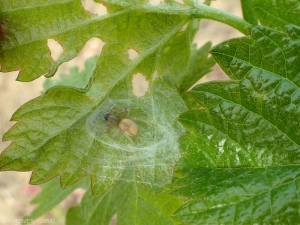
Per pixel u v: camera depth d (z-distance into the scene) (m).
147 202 0.12
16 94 0.43
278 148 0.09
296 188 0.09
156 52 0.11
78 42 0.10
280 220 0.08
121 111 0.11
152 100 0.11
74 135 0.10
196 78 0.12
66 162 0.10
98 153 0.10
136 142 0.11
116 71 0.11
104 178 0.10
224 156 0.10
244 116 0.10
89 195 0.14
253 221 0.09
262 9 0.10
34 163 0.10
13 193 0.40
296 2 0.10
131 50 0.11
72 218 0.15
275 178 0.09
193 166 0.10
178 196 0.09
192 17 0.11
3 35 0.10
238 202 0.09
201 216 0.09
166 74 0.11
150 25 0.11
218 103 0.10
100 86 0.10
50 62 0.10
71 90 0.10
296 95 0.09
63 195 0.17
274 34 0.09
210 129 0.10
